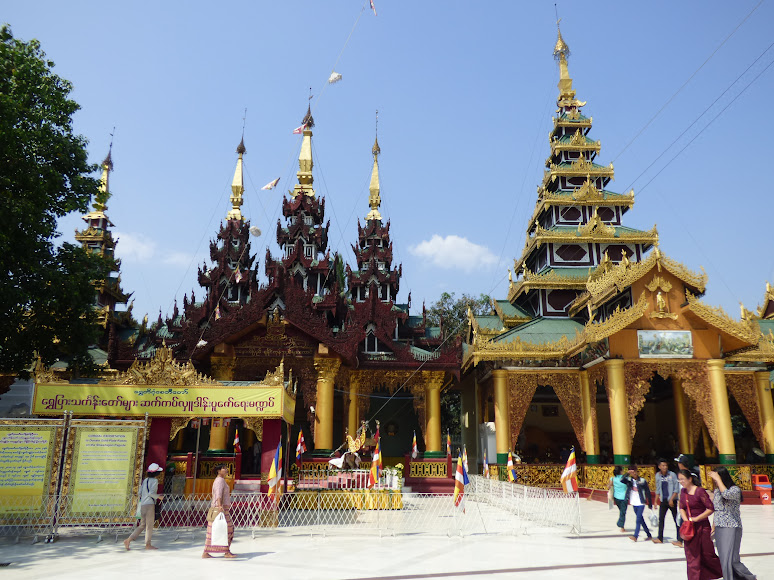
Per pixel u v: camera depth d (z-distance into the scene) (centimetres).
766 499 2542
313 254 4562
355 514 2056
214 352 2823
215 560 1231
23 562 1211
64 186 2130
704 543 893
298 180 4812
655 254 2888
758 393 3017
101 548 1391
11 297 1839
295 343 2880
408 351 3241
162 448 1830
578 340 2942
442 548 1387
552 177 4262
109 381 1848
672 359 2833
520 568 1134
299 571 1112
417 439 3825
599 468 2809
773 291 3969
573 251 3909
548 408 4031
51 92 2128
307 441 3675
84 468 1579
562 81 4616
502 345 3105
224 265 4478
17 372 2264
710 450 3641
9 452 1536
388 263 4591
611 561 1209
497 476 3030
